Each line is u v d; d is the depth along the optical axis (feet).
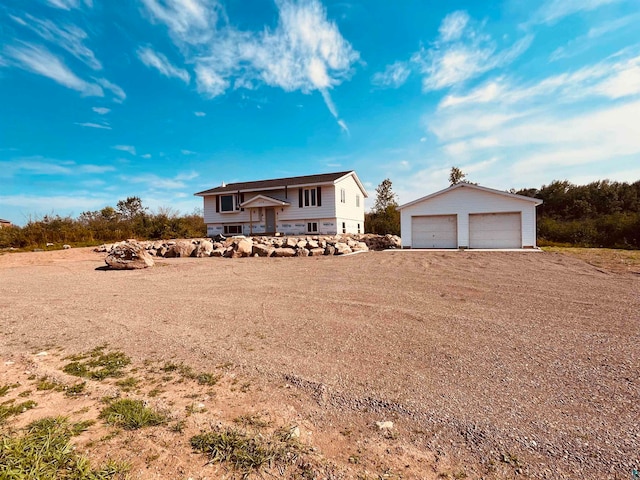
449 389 9.10
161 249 51.19
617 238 65.72
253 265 37.93
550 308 17.12
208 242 52.49
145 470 6.08
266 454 6.53
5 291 24.38
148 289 24.41
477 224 56.59
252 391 9.20
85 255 49.21
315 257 46.32
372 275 29.04
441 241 59.00
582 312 16.26
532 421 7.55
